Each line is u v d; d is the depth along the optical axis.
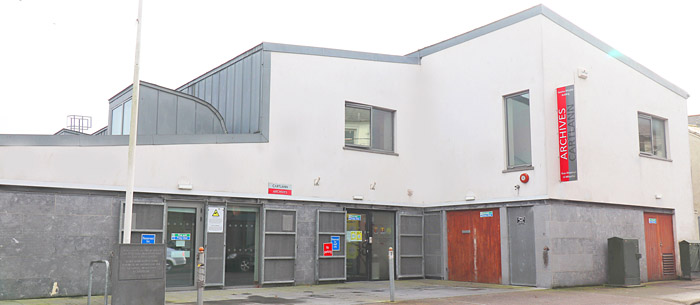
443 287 14.55
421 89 18.02
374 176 16.50
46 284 11.25
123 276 9.48
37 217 11.29
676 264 18.48
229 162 13.87
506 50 15.67
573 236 14.85
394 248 16.81
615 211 16.36
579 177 15.28
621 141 16.97
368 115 16.73
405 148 17.34
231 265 13.74
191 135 13.38
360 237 16.14
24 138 11.30
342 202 15.69
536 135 14.69
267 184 14.38
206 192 13.41
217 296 12.12
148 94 14.73
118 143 12.38
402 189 17.09
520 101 15.35
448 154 17.03
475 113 16.34
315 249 15.02
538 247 14.44
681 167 19.47
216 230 13.51
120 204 12.23
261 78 14.82
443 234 16.86
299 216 14.86
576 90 15.59
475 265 15.98
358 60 16.58
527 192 14.78
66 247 11.53
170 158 13.02
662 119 19.14
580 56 15.88
